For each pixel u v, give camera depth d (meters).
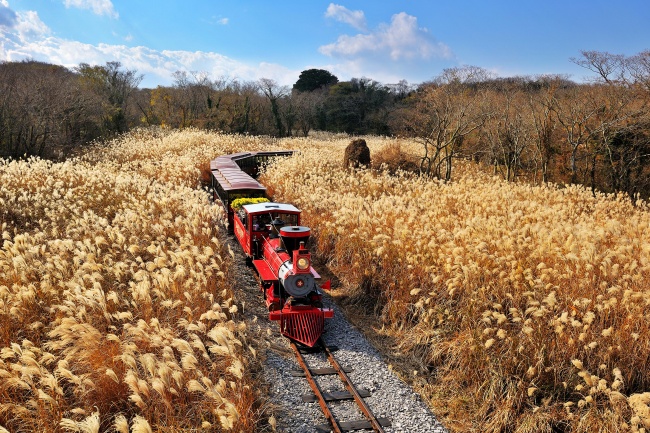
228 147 34.47
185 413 6.51
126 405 6.64
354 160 24.64
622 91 23.08
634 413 6.23
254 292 11.70
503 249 9.97
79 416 6.22
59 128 33.62
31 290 8.10
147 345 7.72
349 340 9.66
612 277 8.47
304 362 8.64
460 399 7.91
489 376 7.77
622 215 14.52
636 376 7.13
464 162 30.39
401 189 19.31
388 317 10.60
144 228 12.53
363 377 8.26
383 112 61.53
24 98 29.58
